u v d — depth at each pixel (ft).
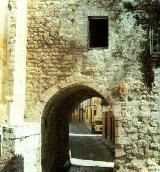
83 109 199.21
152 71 45.32
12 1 44.32
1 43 43.24
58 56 47.11
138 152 44.68
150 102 45.06
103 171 60.18
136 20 46.14
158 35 45.47
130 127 45.09
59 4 47.65
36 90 47.06
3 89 43.21
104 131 111.24
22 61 46.06
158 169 44.01
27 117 46.83
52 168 54.24
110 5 46.70
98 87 46.09
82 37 46.93
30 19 47.93
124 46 46.03
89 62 46.52
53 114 53.62
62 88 46.78
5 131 37.01
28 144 41.37
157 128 44.65
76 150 86.17
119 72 45.88
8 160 36.47
